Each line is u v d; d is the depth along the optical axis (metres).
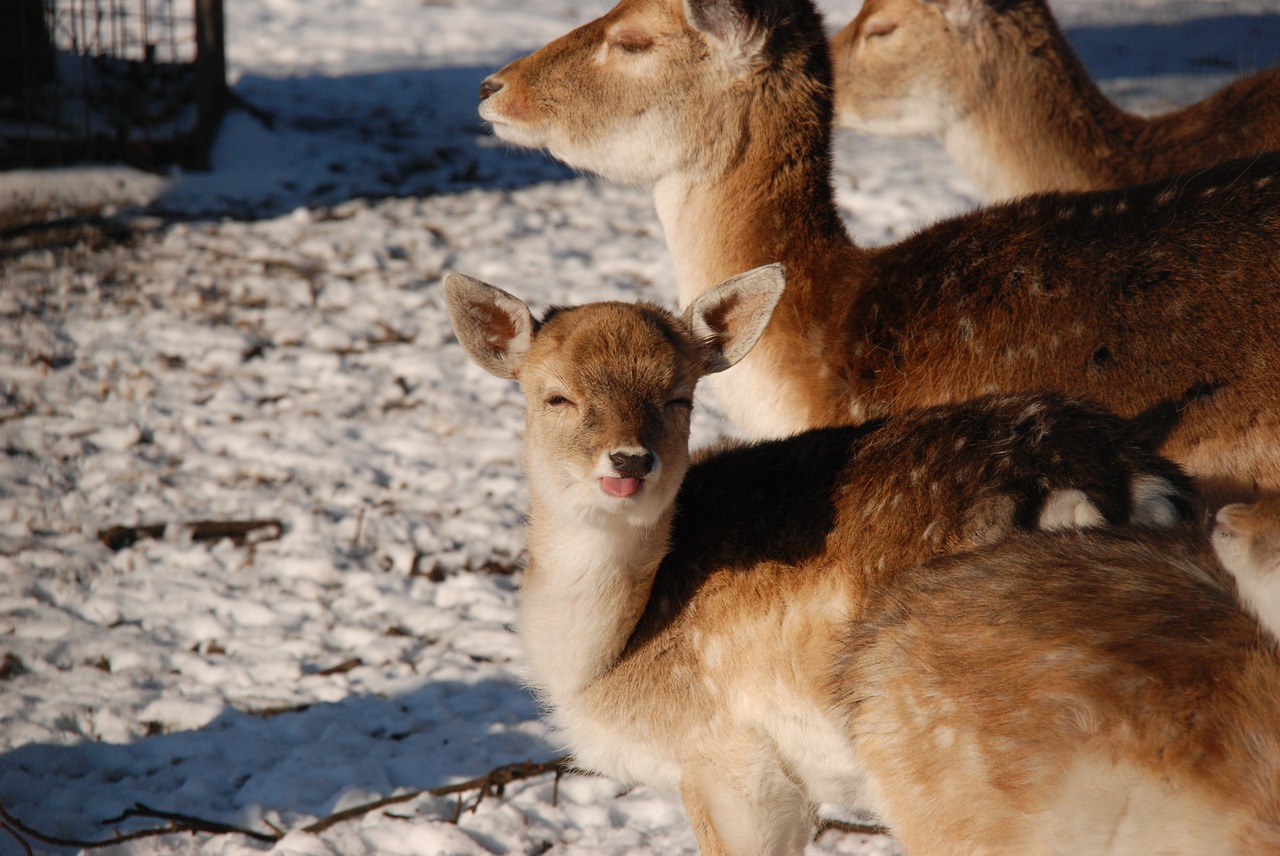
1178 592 5.29
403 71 27.62
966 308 8.08
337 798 8.55
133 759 9.10
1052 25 12.13
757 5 9.40
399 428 14.23
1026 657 5.31
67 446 13.45
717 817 7.02
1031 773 5.20
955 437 6.93
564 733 7.67
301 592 11.34
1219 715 4.81
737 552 7.09
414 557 11.84
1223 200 7.89
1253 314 7.46
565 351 6.99
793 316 8.74
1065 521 6.39
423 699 9.88
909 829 5.71
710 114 9.68
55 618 10.77
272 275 17.64
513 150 23.03
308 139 22.73
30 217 18.86
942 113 12.46
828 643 6.77
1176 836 4.88
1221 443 7.39
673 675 7.11
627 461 6.50
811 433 7.52
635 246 18.91
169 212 19.52
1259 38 31.09
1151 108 24.02
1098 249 7.91
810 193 9.50
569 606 7.12
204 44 20.67
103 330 15.95
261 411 14.46
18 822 7.84
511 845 8.09
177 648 10.50
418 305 16.98
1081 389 7.68
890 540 6.77
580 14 34.06
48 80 20.94
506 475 13.36
